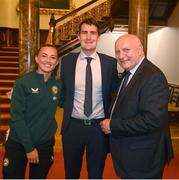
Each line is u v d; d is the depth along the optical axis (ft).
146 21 21.90
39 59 9.50
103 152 10.95
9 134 9.66
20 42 22.25
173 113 28.45
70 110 10.82
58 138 22.02
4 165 9.57
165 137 8.66
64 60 11.17
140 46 8.67
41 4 46.26
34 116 9.51
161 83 8.12
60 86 10.12
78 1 46.88
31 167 9.87
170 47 35.14
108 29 38.47
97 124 10.77
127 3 34.83
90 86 10.68
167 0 33.53
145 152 8.40
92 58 10.82
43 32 46.83
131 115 8.38
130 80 8.59
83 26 10.53
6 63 34.78
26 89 9.34
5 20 45.29
